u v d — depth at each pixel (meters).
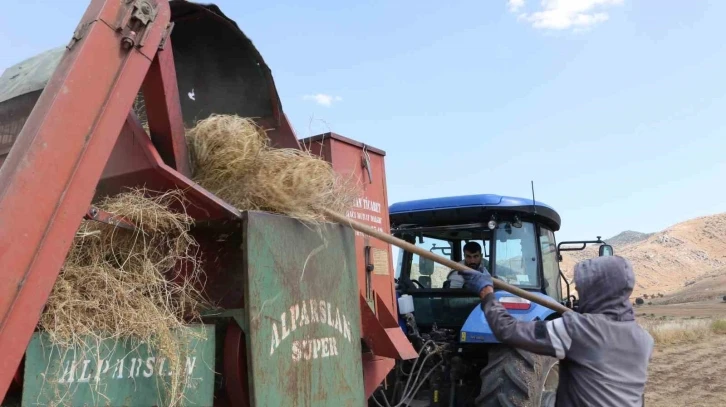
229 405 2.75
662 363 12.23
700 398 8.59
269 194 2.90
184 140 2.76
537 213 5.68
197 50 3.29
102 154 2.15
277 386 2.63
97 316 2.11
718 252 105.38
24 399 1.85
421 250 3.38
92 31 2.17
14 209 1.84
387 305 4.40
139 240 2.51
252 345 2.54
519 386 4.50
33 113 2.03
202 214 2.71
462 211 5.69
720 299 53.56
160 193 2.62
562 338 2.60
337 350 3.10
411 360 5.38
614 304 2.66
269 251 2.71
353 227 3.33
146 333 2.19
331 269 3.15
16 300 1.81
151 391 2.19
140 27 2.37
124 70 2.27
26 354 1.87
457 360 5.23
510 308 5.16
